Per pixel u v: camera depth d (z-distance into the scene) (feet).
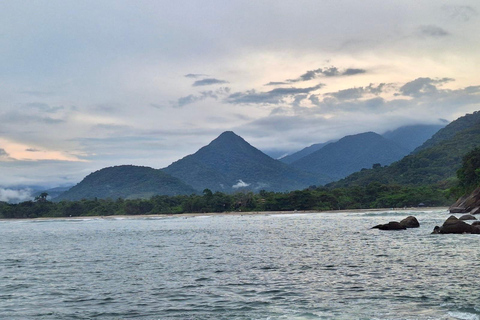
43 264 155.84
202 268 133.69
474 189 447.42
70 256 182.29
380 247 175.83
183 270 130.62
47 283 113.80
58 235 359.25
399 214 516.32
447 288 93.66
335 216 550.77
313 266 131.03
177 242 243.40
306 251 172.65
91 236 329.52
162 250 197.16
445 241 188.03
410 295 88.38
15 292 102.37
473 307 78.23
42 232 422.00
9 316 81.05
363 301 84.74
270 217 609.83
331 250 172.86
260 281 108.17
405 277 107.76
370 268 123.75
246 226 396.37
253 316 76.43
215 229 367.04
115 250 204.13
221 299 89.76
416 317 73.20
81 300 92.84
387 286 97.76
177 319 76.38
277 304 84.28
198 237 279.49
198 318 76.48
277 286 101.19
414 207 649.61
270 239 240.73
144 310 82.99
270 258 153.89
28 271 137.69
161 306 85.61
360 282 103.35
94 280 116.88
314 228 325.42
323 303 84.02
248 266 135.23
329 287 98.63
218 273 122.62
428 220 352.69
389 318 73.00
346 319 73.15
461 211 433.07
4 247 240.53
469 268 118.32
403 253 153.38
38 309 85.76
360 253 159.12
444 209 590.96
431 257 140.56
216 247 204.54
